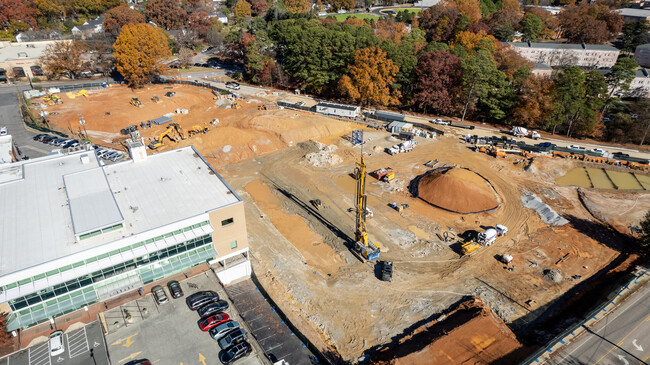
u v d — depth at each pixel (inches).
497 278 2043.6
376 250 2159.2
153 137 3595.0
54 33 6023.6
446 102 4023.1
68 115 3890.3
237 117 3966.5
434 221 2501.2
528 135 3690.9
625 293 1862.7
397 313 1844.2
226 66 6008.9
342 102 4576.8
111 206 1813.5
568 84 3563.0
